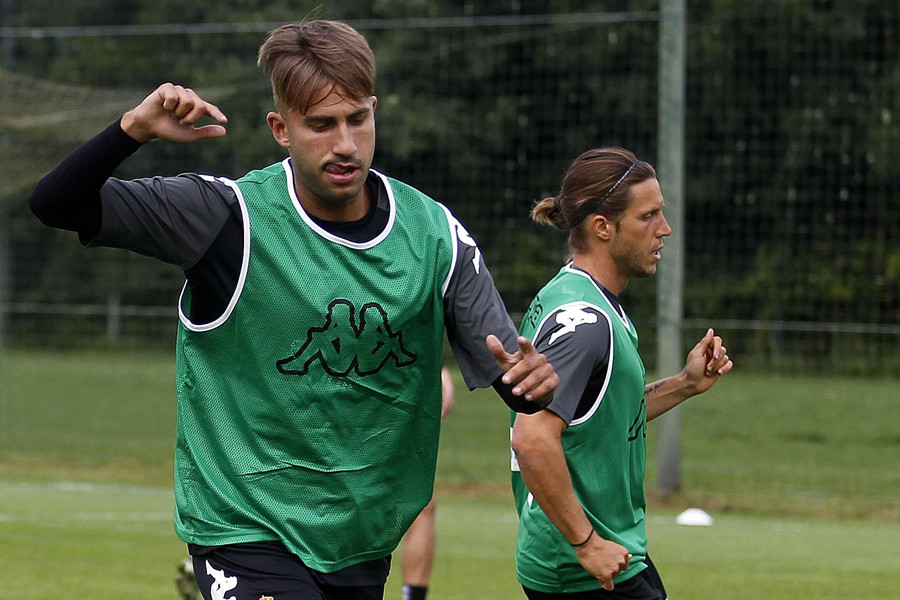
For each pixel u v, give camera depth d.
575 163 10.39
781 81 56.50
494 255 55.66
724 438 39.25
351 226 8.12
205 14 70.38
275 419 8.21
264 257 8.03
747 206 58.59
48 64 76.31
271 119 8.02
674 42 27.50
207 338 8.20
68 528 22.95
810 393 47.59
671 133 27.38
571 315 9.53
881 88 55.50
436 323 8.30
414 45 61.88
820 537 22.78
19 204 73.19
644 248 10.17
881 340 49.91
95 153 7.36
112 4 75.19
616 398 9.68
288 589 8.15
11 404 47.09
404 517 8.65
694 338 56.16
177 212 7.89
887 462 34.78
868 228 56.16
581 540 9.29
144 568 19.30
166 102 7.32
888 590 17.97
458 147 59.97
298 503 8.30
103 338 66.81
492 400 48.41
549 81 61.25
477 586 18.19
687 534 22.92
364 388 8.23
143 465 33.00
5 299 67.19
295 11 65.00
